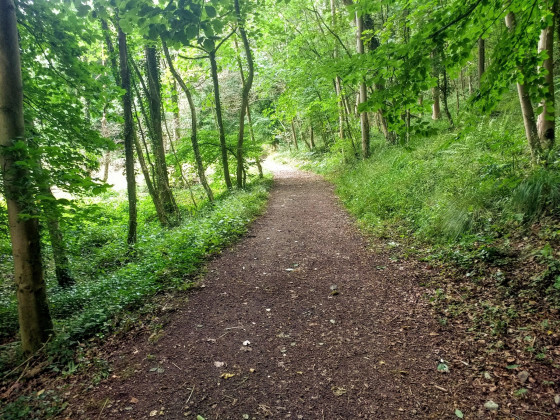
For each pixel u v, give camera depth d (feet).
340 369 10.83
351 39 57.62
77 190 12.79
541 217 16.56
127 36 32.40
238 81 97.66
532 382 9.11
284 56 59.26
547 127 20.03
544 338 10.50
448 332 12.03
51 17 17.63
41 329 12.93
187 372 11.22
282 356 11.77
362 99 48.88
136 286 17.54
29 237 12.59
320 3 64.80
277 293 16.83
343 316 14.12
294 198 44.11
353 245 23.26
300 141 118.83
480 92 10.73
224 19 10.53
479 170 22.79
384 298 15.25
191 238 24.86
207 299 16.58
